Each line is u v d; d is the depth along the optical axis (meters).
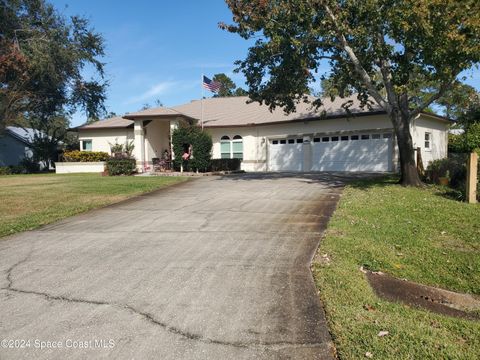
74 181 17.02
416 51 11.13
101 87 34.00
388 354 3.16
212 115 27.14
